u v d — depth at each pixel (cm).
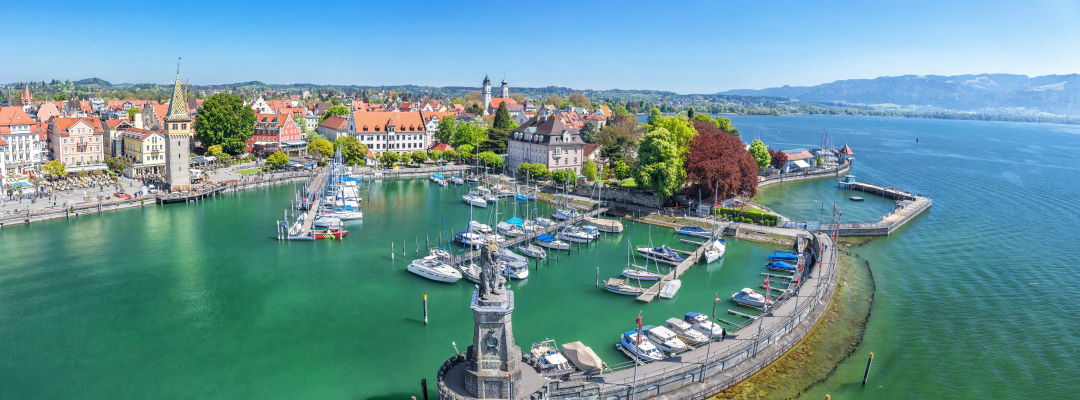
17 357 7406
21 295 9369
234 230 13475
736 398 6681
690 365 6862
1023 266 11162
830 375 7156
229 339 7988
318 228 13625
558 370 6781
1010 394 6788
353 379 7019
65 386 6775
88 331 8150
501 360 5697
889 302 9344
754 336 7519
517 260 10894
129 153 19888
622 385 6419
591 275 10725
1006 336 8188
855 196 18650
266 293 9612
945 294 9700
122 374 7056
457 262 10894
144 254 11562
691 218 14550
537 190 18400
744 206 15775
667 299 9569
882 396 6712
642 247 12056
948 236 13412
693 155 15175
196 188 17212
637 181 15600
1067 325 8538
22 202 14925
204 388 6788
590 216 15125
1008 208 16700
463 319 8688
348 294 9612
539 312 9000
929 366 7369
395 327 8394
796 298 8638
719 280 10500
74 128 18662
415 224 14338
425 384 6419
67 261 11062
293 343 7900
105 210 15075
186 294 9531
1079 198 18425
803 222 13688
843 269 10950
